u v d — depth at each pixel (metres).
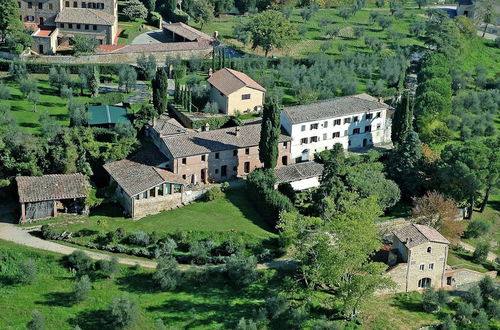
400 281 152.00
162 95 194.38
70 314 137.25
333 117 189.12
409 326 142.00
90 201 164.25
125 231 154.38
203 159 174.12
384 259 155.75
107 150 175.62
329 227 144.12
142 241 152.00
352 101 196.38
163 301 141.00
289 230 144.12
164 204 165.62
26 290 141.88
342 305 143.00
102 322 136.50
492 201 189.75
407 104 189.62
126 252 151.12
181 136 176.12
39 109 199.00
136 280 144.62
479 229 172.62
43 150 173.62
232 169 179.25
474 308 148.25
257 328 136.88
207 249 152.38
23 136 174.12
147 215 164.00
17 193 165.00
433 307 146.62
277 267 150.00
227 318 138.75
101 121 187.12
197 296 142.75
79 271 145.25
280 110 186.75
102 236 153.62
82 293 138.38
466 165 172.50
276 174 174.38
